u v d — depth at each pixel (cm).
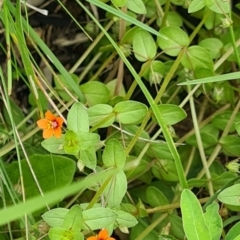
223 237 49
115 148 45
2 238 50
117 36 53
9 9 47
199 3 47
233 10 54
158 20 52
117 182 45
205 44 50
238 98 52
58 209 44
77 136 45
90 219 44
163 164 50
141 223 49
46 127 45
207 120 52
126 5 48
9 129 52
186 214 43
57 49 56
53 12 56
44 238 47
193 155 51
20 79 55
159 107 47
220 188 48
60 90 50
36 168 49
